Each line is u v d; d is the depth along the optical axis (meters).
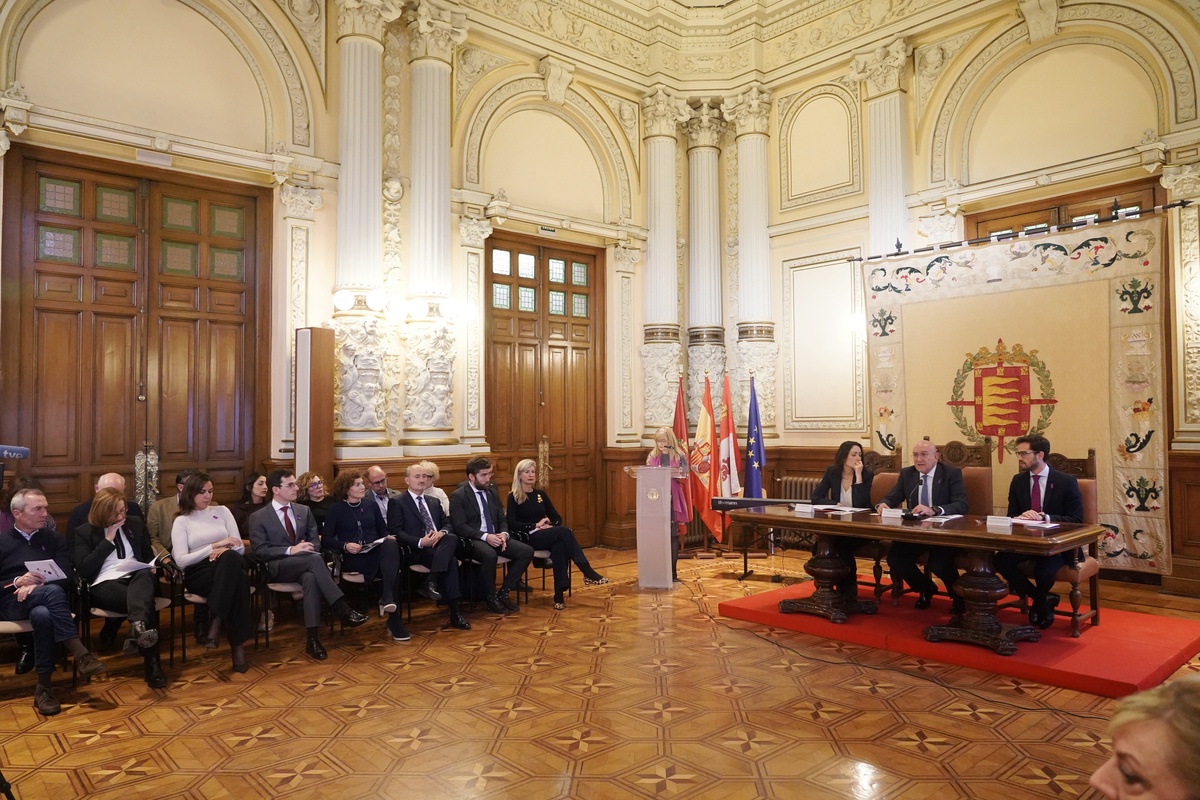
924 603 5.28
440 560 5.20
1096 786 0.87
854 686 3.94
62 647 4.34
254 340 6.33
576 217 8.40
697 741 3.26
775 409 8.77
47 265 5.40
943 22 7.43
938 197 7.51
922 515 4.88
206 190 6.14
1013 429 6.66
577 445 8.55
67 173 5.51
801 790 2.80
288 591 4.66
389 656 4.57
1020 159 7.16
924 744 3.21
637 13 8.59
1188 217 6.14
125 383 5.71
